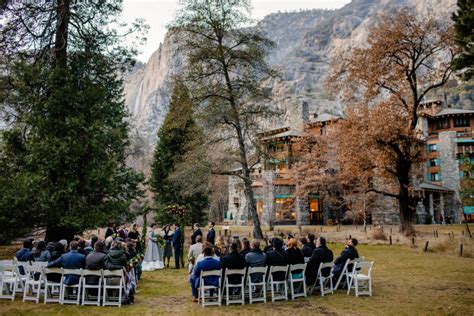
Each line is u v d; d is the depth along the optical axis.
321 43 197.50
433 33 27.38
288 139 41.28
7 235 14.73
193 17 25.52
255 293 9.99
